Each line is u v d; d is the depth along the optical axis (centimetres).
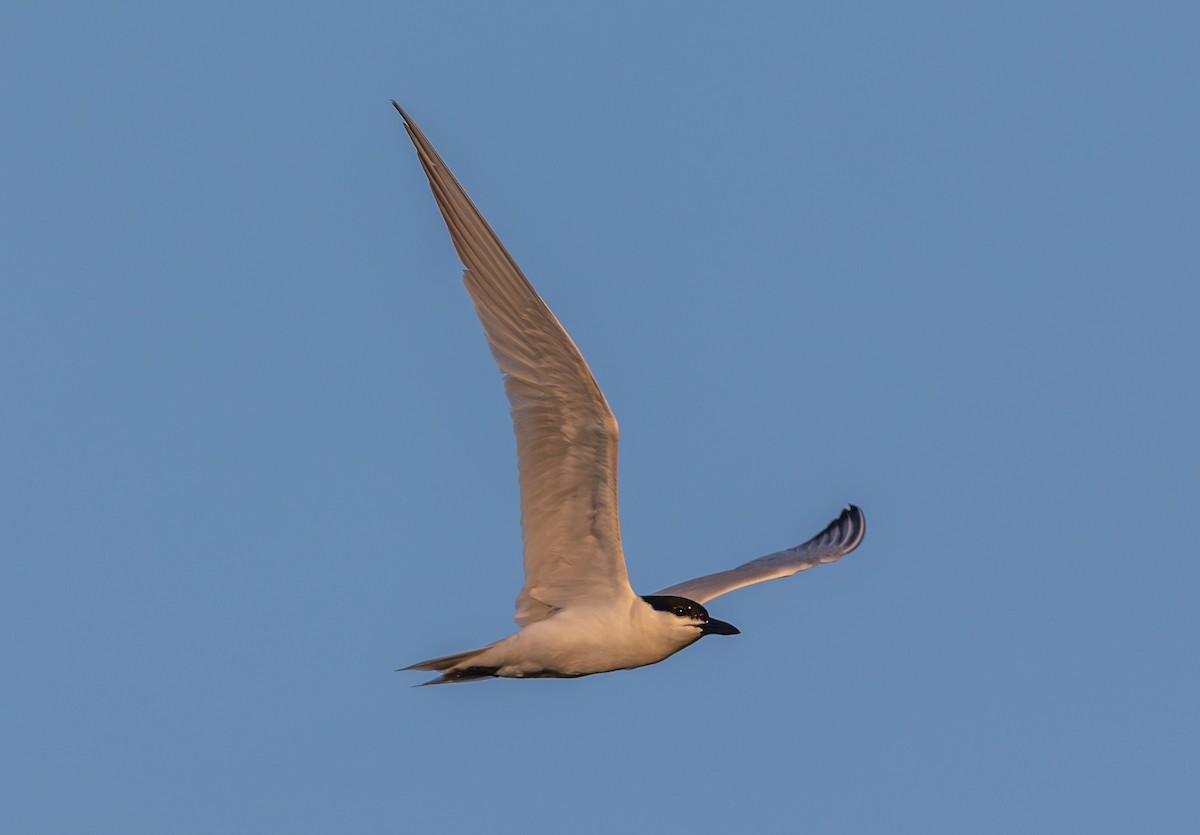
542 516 1516
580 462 1476
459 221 1395
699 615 1583
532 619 1579
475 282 1419
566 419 1455
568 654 1552
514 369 1448
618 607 1559
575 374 1417
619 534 1520
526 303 1395
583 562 1545
